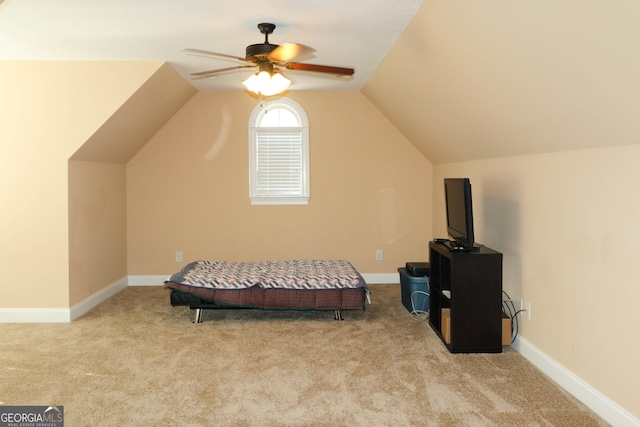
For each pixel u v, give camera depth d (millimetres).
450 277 3717
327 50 4180
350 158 6129
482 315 3672
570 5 1963
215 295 4402
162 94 5148
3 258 4539
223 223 6121
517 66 2682
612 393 2613
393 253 6199
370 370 3373
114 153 5422
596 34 1986
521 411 2758
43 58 4414
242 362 3531
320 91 6035
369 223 6176
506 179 3945
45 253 4535
